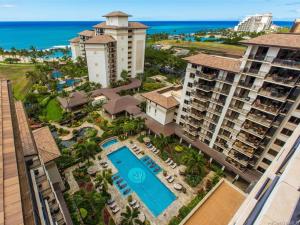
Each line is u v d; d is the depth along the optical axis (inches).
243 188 1312.7
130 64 3009.4
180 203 1206.9
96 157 1528.1
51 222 586.9
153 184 1337.4
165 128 1779.0
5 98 773.9
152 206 1185.4
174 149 1665.8
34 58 4717.0
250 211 359.9
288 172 296.5
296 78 959.0
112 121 2004.2
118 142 1728.6
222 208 957.2
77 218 1053.2
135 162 1529.3
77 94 2322.8
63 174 1336.1
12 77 3299.7
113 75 2881.4
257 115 1167.6
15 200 378.3
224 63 1291.8
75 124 1935.3
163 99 1775.3
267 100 1130.0
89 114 2134.6
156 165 1489.9
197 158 1326.3
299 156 328.8
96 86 2731.3
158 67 3821.4
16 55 5226.4
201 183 1353.3
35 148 879.7
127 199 1200.8
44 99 2353.6
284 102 1030.4
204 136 1577.3
